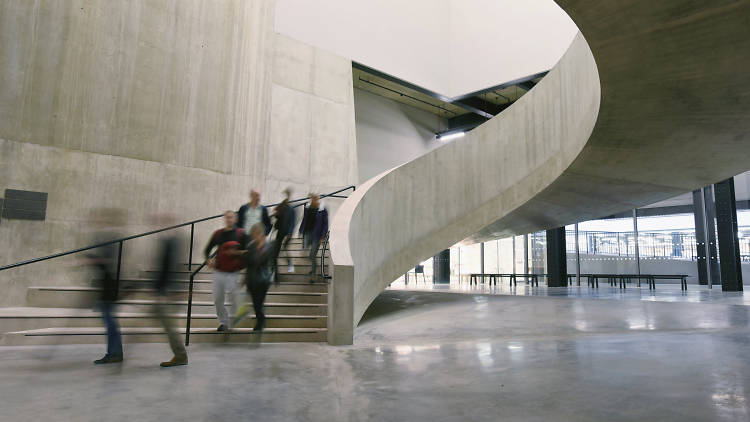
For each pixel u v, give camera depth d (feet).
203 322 21.50
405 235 31.63
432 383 12.64
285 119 42.09
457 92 63.36
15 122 28.60
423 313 31.04
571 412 9.82
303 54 44.68
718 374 13.52
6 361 15.81
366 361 16.03
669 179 33.58
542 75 56.08
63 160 29.86
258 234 19.94
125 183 31.86
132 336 19.92
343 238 22.39
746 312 29.96
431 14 63.16
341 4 53.31
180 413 9.85
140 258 31.58
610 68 19.52
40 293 24.59
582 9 15.90
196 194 34.83
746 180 74.59
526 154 32.14
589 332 24.63
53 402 10.69
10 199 27.94
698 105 22.53
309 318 22.09
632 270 75.41
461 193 34.22
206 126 35.96
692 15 15.79
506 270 82.17
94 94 31.32
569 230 80.23
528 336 23.56
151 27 34.12
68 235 29.50
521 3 57.98
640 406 10.22
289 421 9.33
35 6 29.84
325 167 43.96
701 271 68.28
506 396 11.21
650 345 19.25
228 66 37.88
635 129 25.09
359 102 66.39
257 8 40.93
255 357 16.74
